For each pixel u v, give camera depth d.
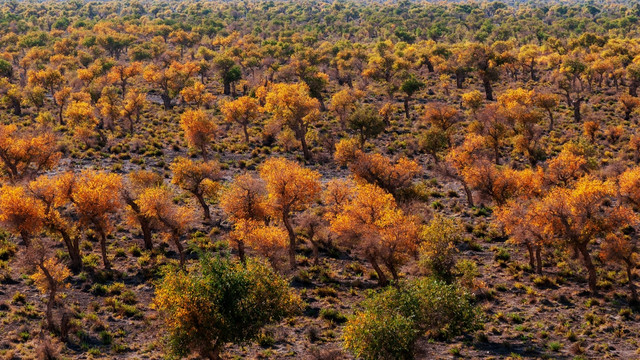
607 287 46.81
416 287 35.00
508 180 61.16
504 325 40.12
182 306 28.20
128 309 40.53
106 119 105.06
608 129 101.25
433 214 63.81
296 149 95.94
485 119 88.12
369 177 64.69
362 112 92.31
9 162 66.81
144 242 54.16
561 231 47.16
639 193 56.91
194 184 60.31
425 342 36.16
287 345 36.44
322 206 69.00
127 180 72.12
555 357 34.81
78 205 47.16
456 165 69.69
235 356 34.41
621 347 36.22
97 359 33.47
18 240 53.03
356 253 55.84
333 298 44.62
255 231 47.78
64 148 86.50
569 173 64.69
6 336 35.19
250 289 29.91
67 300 41.75
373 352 29.09
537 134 86.94
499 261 52.81
